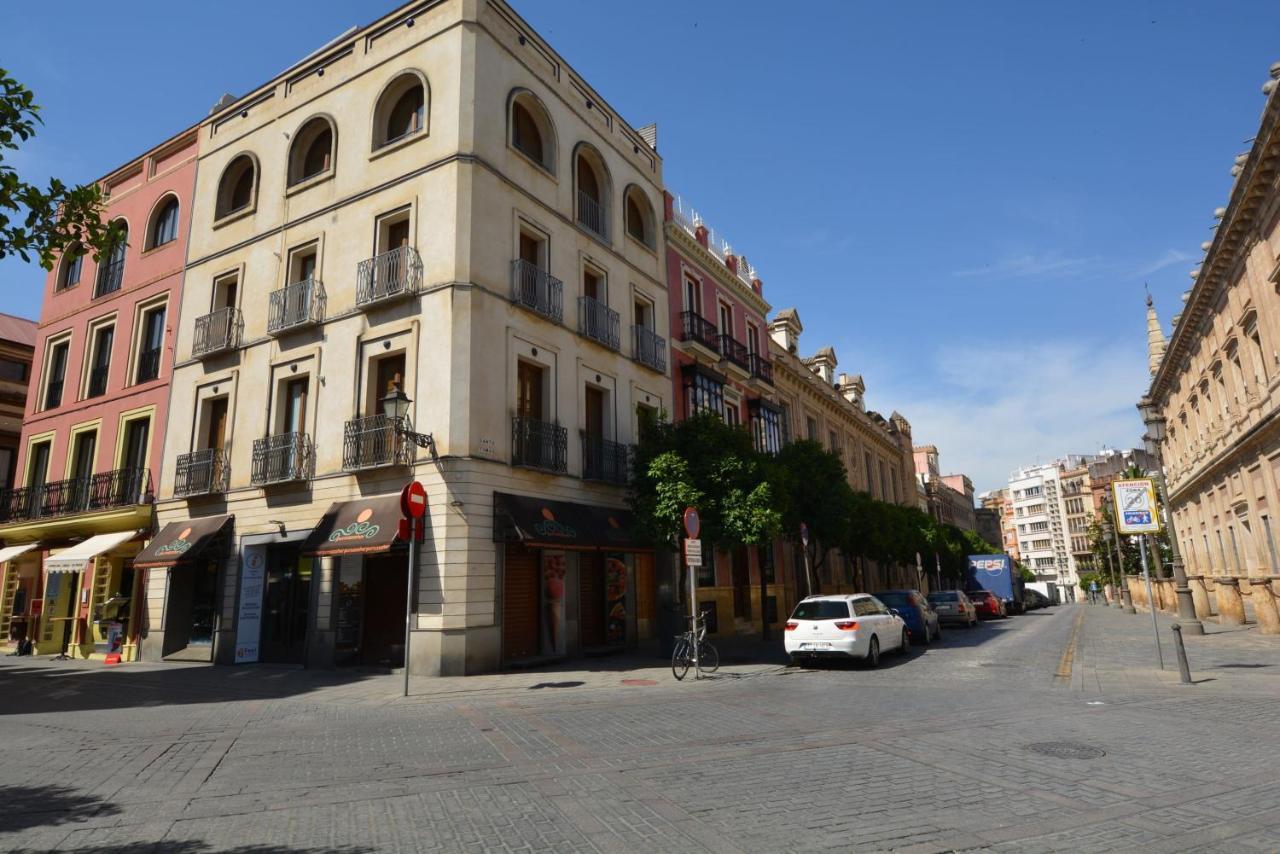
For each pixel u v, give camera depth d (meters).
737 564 26.19
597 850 4.45
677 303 24.89
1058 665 14.35
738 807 5.26
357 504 15.67
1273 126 17.42
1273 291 20.06
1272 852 4.31
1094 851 4.38
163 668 16.70
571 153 20.31
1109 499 57.53
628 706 10.12
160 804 5.51
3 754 7.36
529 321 17.44
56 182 9.87
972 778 5.98
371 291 16.77
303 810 5.33
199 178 21.92
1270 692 10.09
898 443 57.44
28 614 22.41
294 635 16.73
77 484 22.00
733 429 18.20
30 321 31.39
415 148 17.20
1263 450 23.36
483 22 17.52
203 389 19.86
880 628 15.94
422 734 8.22
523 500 15.99
